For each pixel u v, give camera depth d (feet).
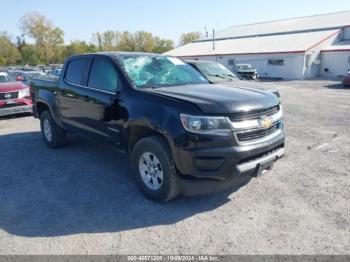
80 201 13.57
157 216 12.26
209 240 10.64
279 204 12.99
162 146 12.35
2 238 10.93
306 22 145.18
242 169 11.66
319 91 60.39
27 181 15.79
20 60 260.21
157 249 10.20
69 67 18.47
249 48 125.90
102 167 17.63
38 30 268.00
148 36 307.99
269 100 13.06
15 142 23.34
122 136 14.35
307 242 10.41
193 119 11.42
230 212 12.46
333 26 121.49
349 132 24.95
